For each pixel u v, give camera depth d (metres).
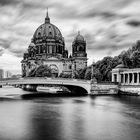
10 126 44.34
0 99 92.50
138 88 110.62
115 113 58.84
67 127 43.88
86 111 61.94
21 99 93.12
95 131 41.16
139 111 62.16
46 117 53.16
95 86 117.88
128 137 37.84
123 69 131.00
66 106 71.31
